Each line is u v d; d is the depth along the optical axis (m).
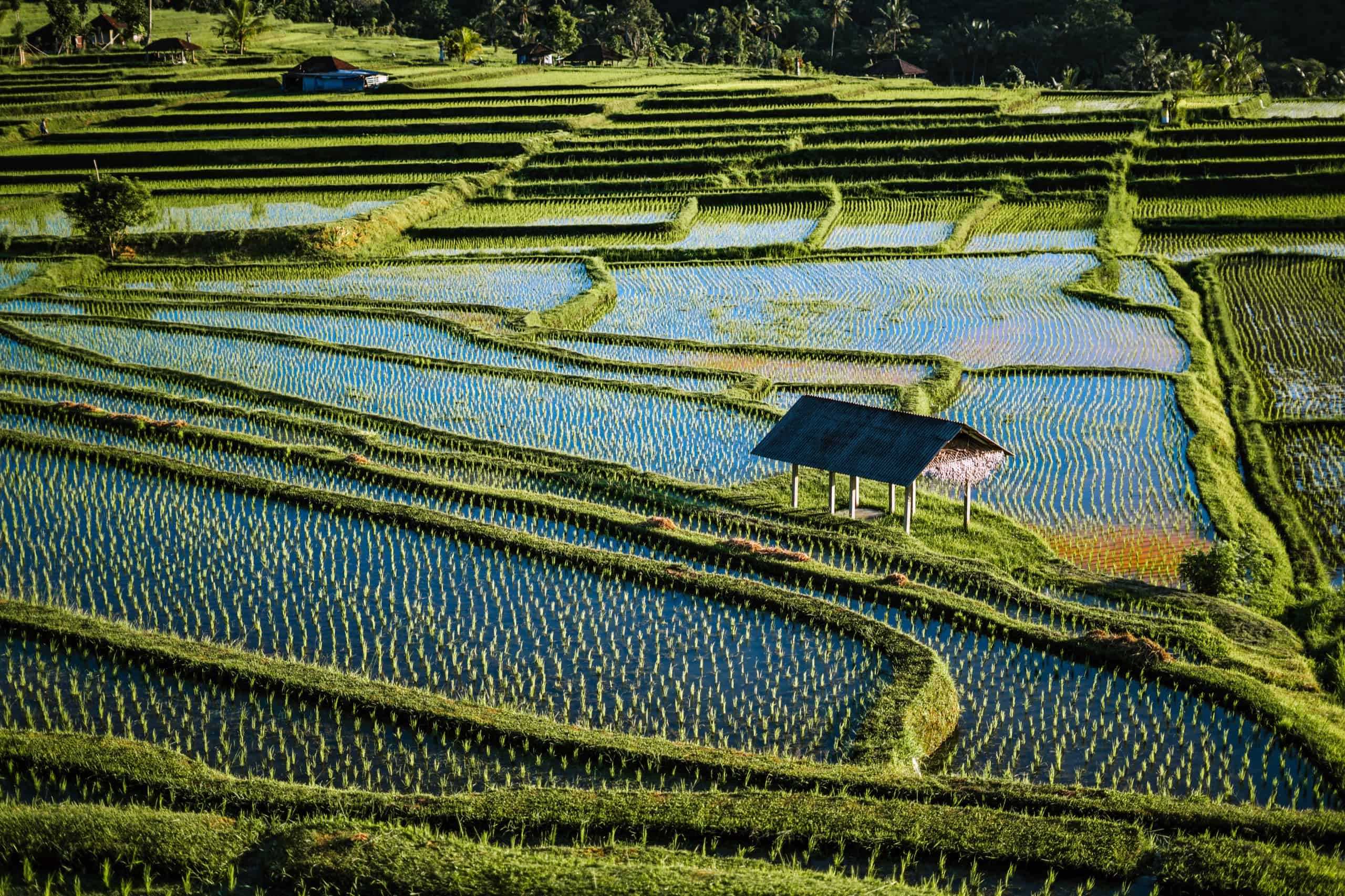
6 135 78.81
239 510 28.52
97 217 55.81
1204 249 58.72
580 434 35.53
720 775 17.59
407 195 68.19
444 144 75.75
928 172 70.38
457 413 37.06
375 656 21.84
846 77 104.00
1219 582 26.39
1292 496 32.38
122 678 20.52
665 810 16.14
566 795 16.55
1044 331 46.28
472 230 61.88
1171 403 38.12
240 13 108.31
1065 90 92.94
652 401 38.19
